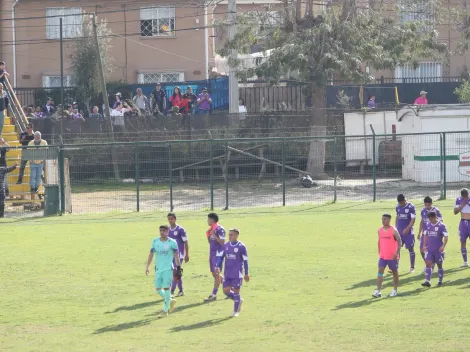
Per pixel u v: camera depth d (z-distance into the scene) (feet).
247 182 312.29
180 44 399.03
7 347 108.17
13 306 132.98
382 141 321.93
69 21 392.06
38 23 391.45
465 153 300.81
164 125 318.86
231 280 123.13
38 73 391.65
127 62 396.57
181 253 137.18
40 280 152.97
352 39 318.86
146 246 189.06
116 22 395.34
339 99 351.46
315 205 260.62
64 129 313.94
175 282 136.05
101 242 195.93
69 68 391.45
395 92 359.46
